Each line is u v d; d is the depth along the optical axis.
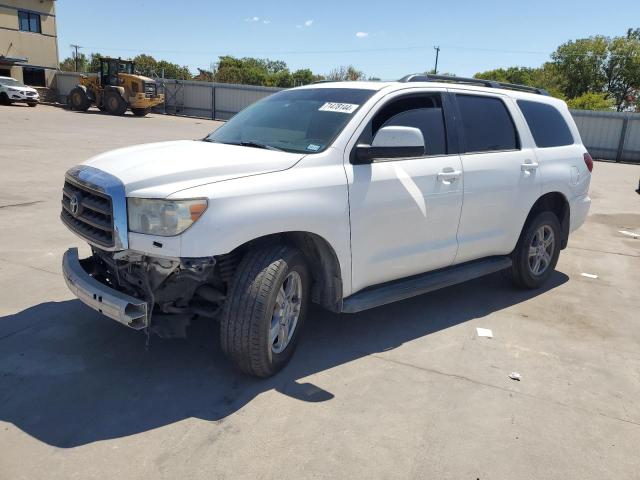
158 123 28.98
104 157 3.74
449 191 4.42
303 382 3.59
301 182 3.50
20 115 26.36
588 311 5.23
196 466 2.73
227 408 3.25
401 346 4.22
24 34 39.84
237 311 3.31
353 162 3.83
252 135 4.18
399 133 3.70
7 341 3.90
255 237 3.27
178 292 3.36
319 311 4.82
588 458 2.98
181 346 3.99
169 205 3.06
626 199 13.18
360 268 3.93
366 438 3.03
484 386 3.68
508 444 3.06
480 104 4.94
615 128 26.94
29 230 6.70
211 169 3.32
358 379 3.67
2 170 10.74
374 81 4.60
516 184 5.04
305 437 3.01
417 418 3.26
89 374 3.54
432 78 4.86
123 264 3.46
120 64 33.31
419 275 4.58
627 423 3.34
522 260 5.42
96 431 2.97
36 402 3.20
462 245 4.69
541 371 3.95
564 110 5.96
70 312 4.43
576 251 7.71
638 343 4.54
